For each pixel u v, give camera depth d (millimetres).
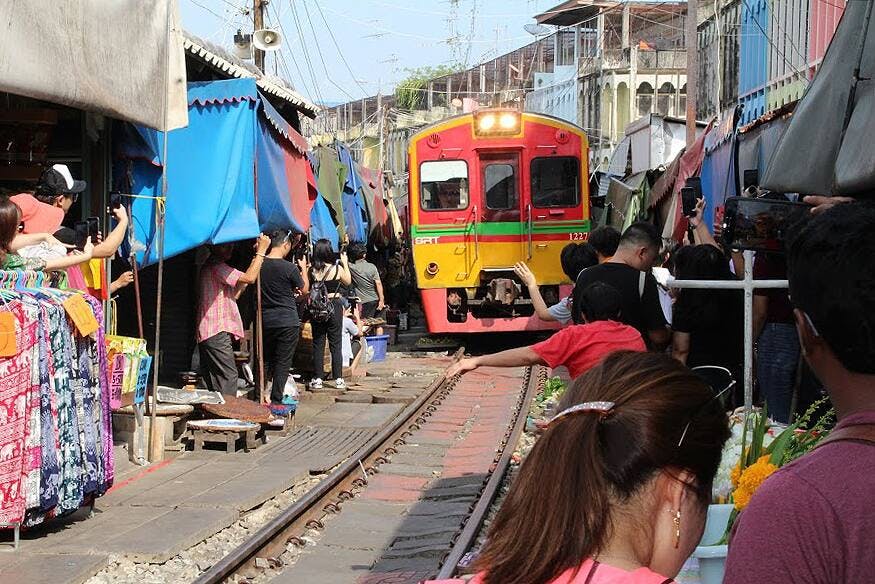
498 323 22781
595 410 2180
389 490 10727
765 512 2344
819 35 20406
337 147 22953
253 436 12180
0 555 7559
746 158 13797
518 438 13227
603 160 51406
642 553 2158
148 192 11789
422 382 19016
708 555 3926
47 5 8164
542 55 66688
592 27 55969
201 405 12117
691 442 2168
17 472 7609
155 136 11711
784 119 11312
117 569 7570
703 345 7781
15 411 7625
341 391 17219
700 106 39031
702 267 7707
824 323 2484
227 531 8773
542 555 2094
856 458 2348
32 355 7676
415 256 22844
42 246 8828
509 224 22828
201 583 6824
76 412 8281
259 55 23141
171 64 11039
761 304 7535
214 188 11922
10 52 7656
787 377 7441
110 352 9797
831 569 2271
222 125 12008
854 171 5488
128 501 9320
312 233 19109
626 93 51031
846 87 6109
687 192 10242
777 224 5793
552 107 60688
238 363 14625
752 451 4504
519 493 2168
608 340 6348
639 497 2139
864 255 2447
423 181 22891
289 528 8742
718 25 30688
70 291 8359
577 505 2111
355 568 8016
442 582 2340
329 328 17422
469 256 22797
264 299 13758
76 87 8680
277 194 13438
